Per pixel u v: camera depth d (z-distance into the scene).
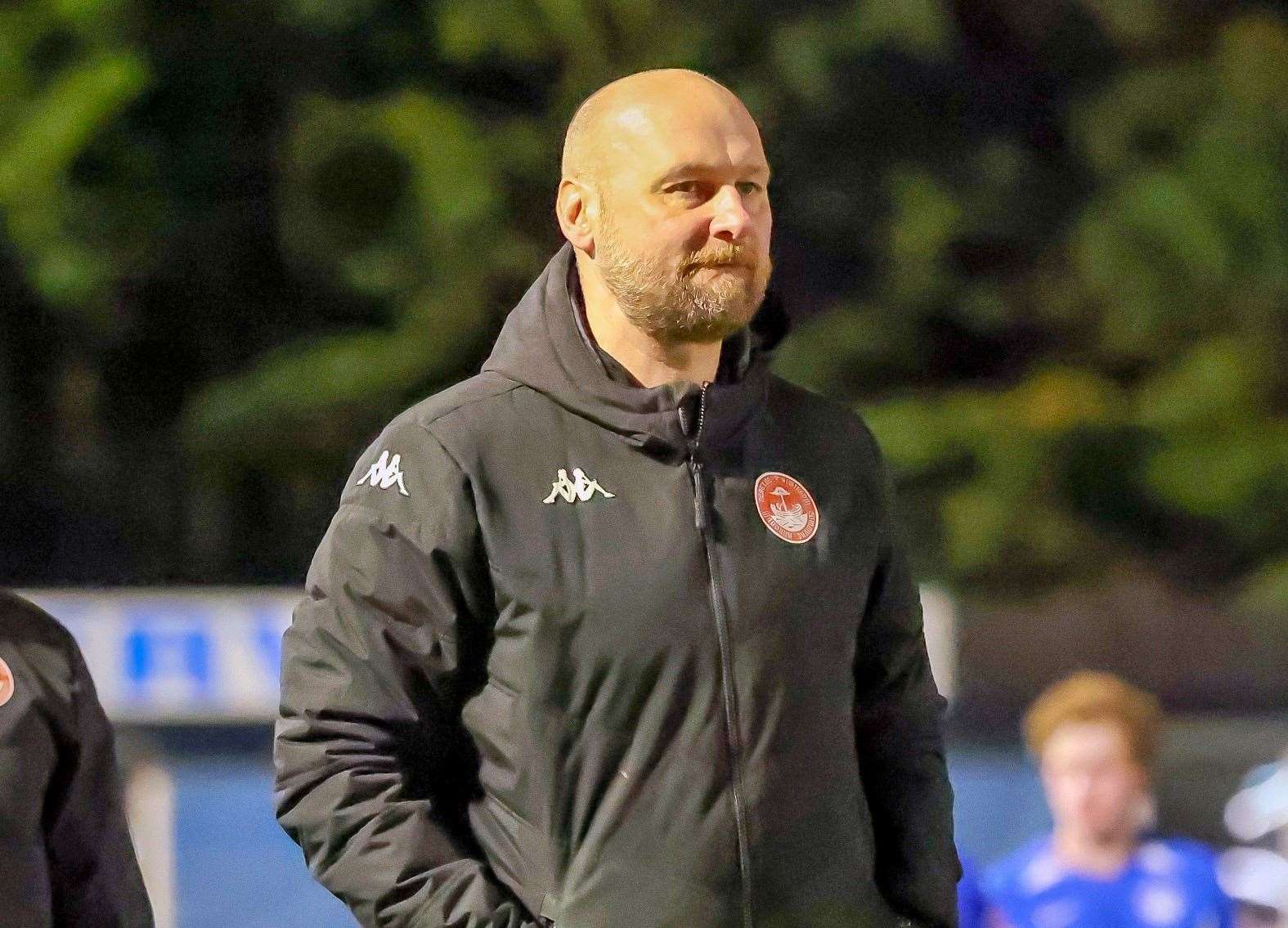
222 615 13.13
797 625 6.70
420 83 32.22
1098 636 26.14
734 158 6.70
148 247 30.41
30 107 29.20
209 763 15.48
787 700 6.63
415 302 30.28
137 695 13.02
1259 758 17.70
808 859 6.60
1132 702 12.80
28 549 31.05
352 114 30.38
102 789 8.10
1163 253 33.38
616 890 6.44
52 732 7.96
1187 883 12.74
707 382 7.01
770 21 33.00
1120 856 12.80
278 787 6.82
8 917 7.66
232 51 31.27
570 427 6.75
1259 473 32.03
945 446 32.03
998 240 34.78
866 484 7.15
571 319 6.90
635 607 6.52
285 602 13.25
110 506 31.09
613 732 6.48
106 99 29.05
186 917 14.41
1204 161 33.69
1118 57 36.09
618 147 6.74
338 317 32.34
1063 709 12.78
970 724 23.88
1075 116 34.91
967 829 16.42
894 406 32.50
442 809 6.83
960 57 35.06
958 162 34.78
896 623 7.26
